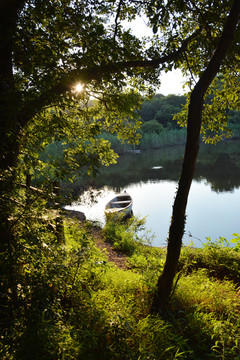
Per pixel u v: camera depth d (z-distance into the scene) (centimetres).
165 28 491
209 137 589
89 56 336
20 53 368
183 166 338
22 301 261
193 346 304
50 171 350
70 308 307
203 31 486
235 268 526
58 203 321
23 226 294
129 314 320
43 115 452
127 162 3803
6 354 213
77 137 482
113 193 1947
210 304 386
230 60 441
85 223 363
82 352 235
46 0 355
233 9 306
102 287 402
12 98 302
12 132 339
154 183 2323
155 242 979
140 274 507
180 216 341
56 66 323
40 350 217
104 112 609
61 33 396
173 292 365
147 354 257
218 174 2441
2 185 296
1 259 265
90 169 365
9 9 347
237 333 311
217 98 566
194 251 609
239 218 1290
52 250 312
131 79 569
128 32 467
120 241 755
